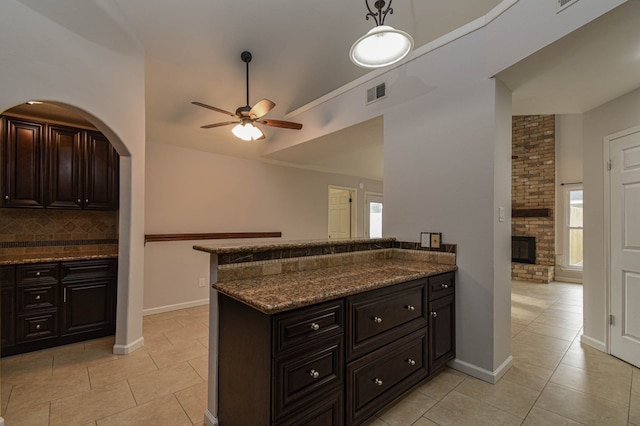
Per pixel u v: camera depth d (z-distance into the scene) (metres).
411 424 1.72
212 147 4.29
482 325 2.20
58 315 2.84
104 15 2.35
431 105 2.51
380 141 3.77
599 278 2.73
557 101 2.60
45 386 2.14
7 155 2.81
